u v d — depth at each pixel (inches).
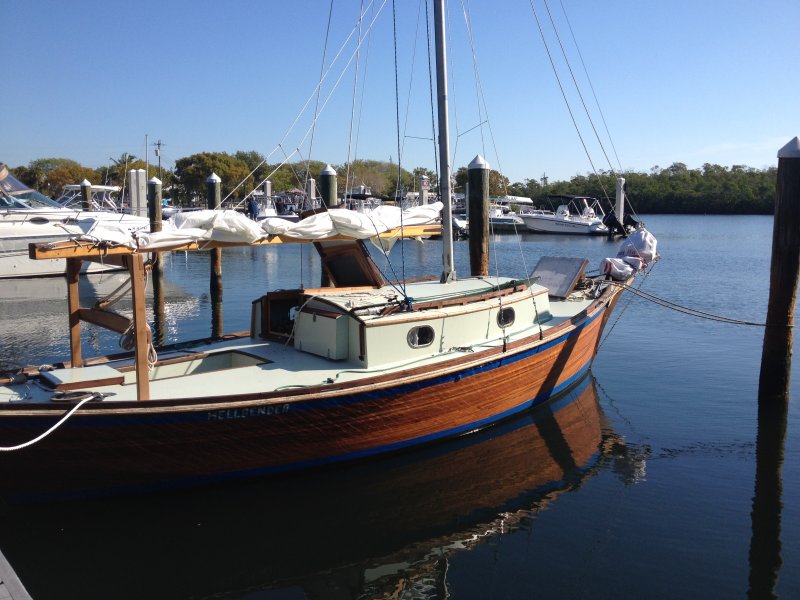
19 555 296.7
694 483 365.4
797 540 306.3
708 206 4323.3
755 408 479.5
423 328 400.2
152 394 337.7
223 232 347.6
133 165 2758.4
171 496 336.5
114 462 311.7
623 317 805.2
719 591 268.5
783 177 461.1
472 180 624.1
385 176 3833.7
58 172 3026.6
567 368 493.4
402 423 377.4
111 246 308.2
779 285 473.1
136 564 291.3
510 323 459.5
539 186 4173.2
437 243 2007.9
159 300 917.8
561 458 397.7
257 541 309.4
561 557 295.6
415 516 331.9
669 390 521.0
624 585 273.9
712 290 1019.9
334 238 405.4
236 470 340.5
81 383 331.9
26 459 298.2
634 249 624.1
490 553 299.7
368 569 289.1
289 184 3248.0
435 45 471.2
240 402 317.1
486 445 414.3
